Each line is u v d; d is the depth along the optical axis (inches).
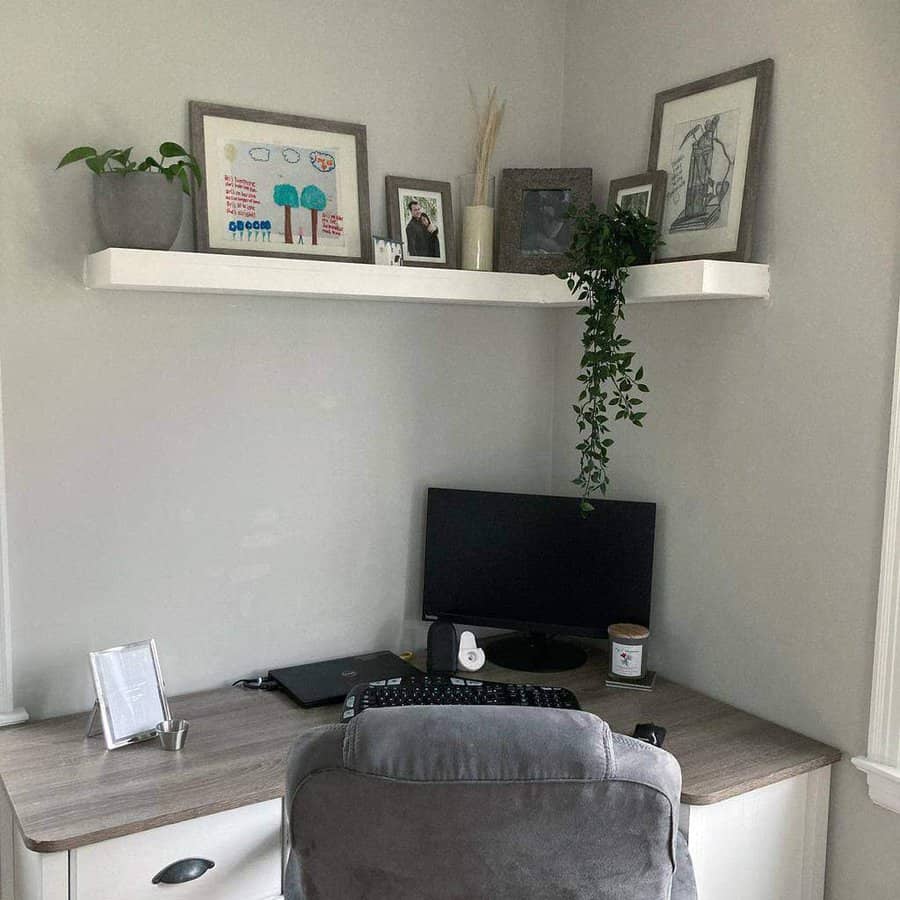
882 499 78.4
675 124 93.7
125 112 85.1
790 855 82.2
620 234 89.4
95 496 87.0
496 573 102.0
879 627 78.4
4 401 82.4
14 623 84.4
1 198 80.9
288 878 71.3
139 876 68.5
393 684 88.7
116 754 78.4
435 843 55.9
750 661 90.2
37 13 81.0
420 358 103.0
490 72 103.7
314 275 85.4
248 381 93.3
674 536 97.7
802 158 83.0
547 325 111.0
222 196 88.8
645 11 97.6
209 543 92.9
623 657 95.3
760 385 88.0
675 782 57.4
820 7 81.0
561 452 111.5
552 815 55.1
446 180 102.3
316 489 98.2
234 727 84.2
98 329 85.7
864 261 78.6
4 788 75.8
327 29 93.9
